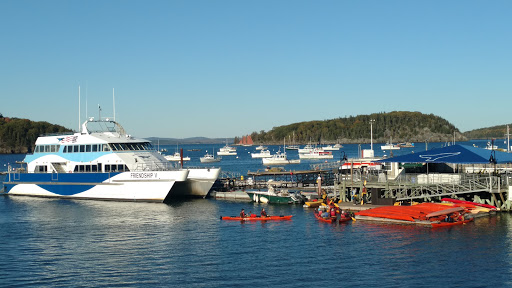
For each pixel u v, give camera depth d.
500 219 51.00
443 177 56.91
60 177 69.88
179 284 34.03
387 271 36.19
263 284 33.88
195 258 39.84
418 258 38.94
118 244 44.28
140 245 43.91
